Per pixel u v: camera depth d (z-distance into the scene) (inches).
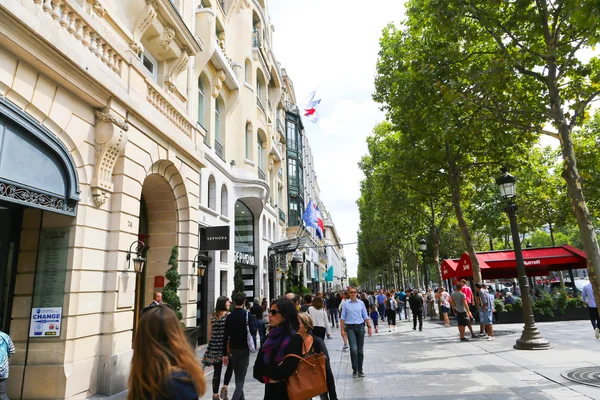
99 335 299.0
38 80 251.6
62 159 270.2
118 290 313.7
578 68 335.3
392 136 961.5
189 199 469.4
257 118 903.7
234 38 819.4
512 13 360.2
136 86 363.9
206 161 606.2
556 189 1016.2
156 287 422.3
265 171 964.6
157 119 396.2
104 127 307.7
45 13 246.2
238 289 663.1
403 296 979.9
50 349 264.2
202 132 529.3
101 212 309.3
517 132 529.7
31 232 285.6
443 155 595.5
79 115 290.7
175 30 447.5
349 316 320.8
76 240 280.2
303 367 136.8
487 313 490.6
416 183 668.1
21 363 263.1
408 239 1320.1
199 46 504.4
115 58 336.8
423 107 487.2
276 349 138.7
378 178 1027.9
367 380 297.1
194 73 561.9
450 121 451.2
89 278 290.2
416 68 414.0
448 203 997.2
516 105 404.8
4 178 223.1
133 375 69.6
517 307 673.0
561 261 763.4
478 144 565.3
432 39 481.7
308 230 1692.9
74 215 282.0
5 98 224.8
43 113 256.4
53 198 262.1
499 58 366.3
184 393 66.3
